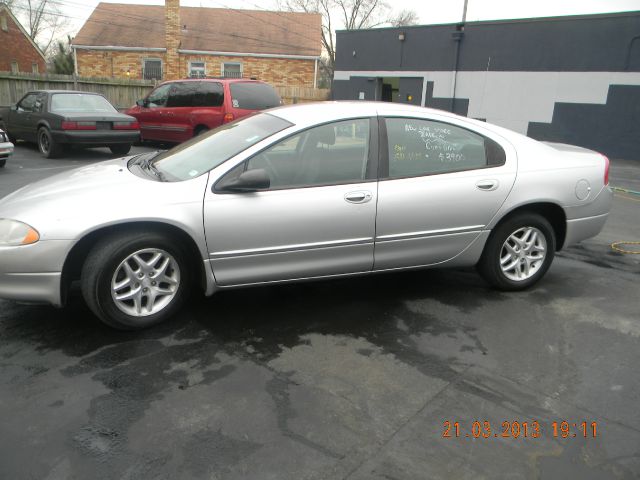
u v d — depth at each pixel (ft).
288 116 12.46
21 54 102.27
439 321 12.36
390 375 10.03
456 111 67.26
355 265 12.46
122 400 9.02
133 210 10.64
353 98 77.82
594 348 11.25
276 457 7.79
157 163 13.07
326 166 11.97
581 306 13.42
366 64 75.25
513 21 60.18
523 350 11.10
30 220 10.41
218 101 38.19
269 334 11.52
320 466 7.63
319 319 12.31
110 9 93.50
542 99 59.82
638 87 53.11
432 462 7.78
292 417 8.71
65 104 36.11
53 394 9.12
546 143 15.94
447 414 8.90
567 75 57.52
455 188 12.76
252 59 88.53
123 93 60.34
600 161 14.66
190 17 93.86
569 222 14.16
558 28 57.31
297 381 9.75
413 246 12.78
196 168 11.84
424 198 12.49
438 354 10.85
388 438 8.27
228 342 11.12
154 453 7.80
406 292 14.07
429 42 68.03
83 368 9.96
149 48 86.53
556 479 7.50
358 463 7.72
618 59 53.88
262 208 11.34
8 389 9.23
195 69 87.76
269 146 11.60
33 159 35.12
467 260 13.53
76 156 37.29
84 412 8.68
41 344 10.81
